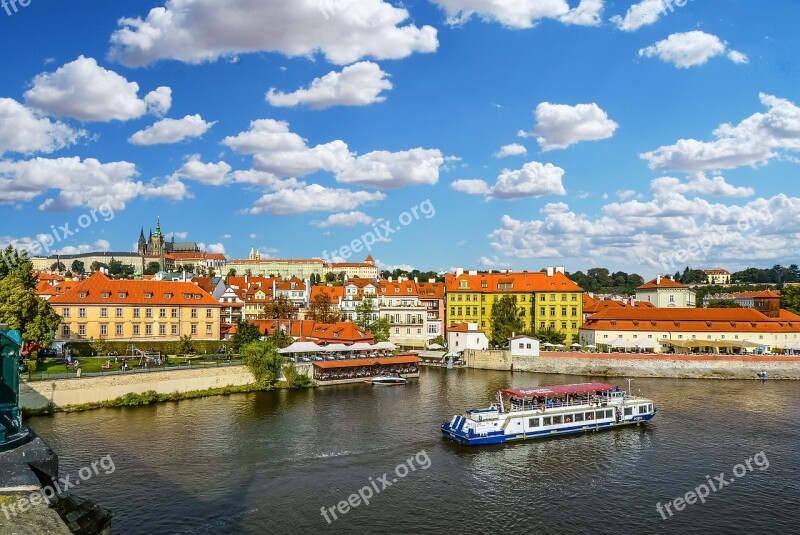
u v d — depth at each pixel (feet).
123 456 206.39
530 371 428.97
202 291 435.94
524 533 155.43
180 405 290.76
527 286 526.16
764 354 416.46
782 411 290.76
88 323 392.68
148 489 177.17
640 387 362.12
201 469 195.00
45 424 246.27
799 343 426.92
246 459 205.87
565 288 513.04
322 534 152.05
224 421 257.55
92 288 402.11
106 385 282.56
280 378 351.05
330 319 515.50
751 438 241.76
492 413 246.27
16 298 296.10
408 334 542.57
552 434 244.63
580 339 493.36
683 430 255.09
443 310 563.48
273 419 262.88
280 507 167.22
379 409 286.87
